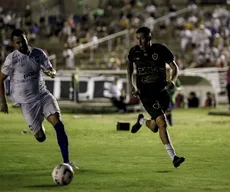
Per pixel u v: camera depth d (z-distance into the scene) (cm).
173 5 7038
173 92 3158
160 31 6338
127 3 6994
